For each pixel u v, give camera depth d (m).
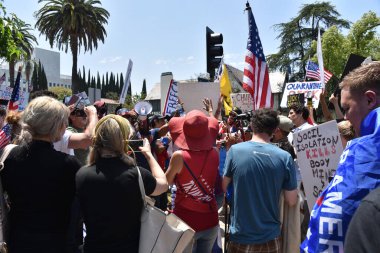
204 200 3.08
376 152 1.28
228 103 6.83
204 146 3.06
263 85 5.71
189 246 2.45
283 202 2.99
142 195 2.17
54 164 2.19
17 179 2.14
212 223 3.12
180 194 3.12
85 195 2.14
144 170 2.28
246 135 5.76
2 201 2.13
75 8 32.47
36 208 2.13
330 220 1.32
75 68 33.84
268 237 2.82
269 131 3.02
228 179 3.00
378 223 0.94
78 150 3.61
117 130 2.22
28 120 2.21
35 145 2.20
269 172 2.82
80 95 3.88
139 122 6.36
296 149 2.88
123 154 2.26
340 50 31.91
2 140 3.08
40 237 2.11
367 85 1.54
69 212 2.30
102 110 5.59
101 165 2.18
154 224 2.16
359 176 1.28
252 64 5.72
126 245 2.13
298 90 7.85
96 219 2.12
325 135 2.73
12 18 5.89
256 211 2.83
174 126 3.29
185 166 3.03
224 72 6.90
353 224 1.00
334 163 2.68
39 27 33.75
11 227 2.17
